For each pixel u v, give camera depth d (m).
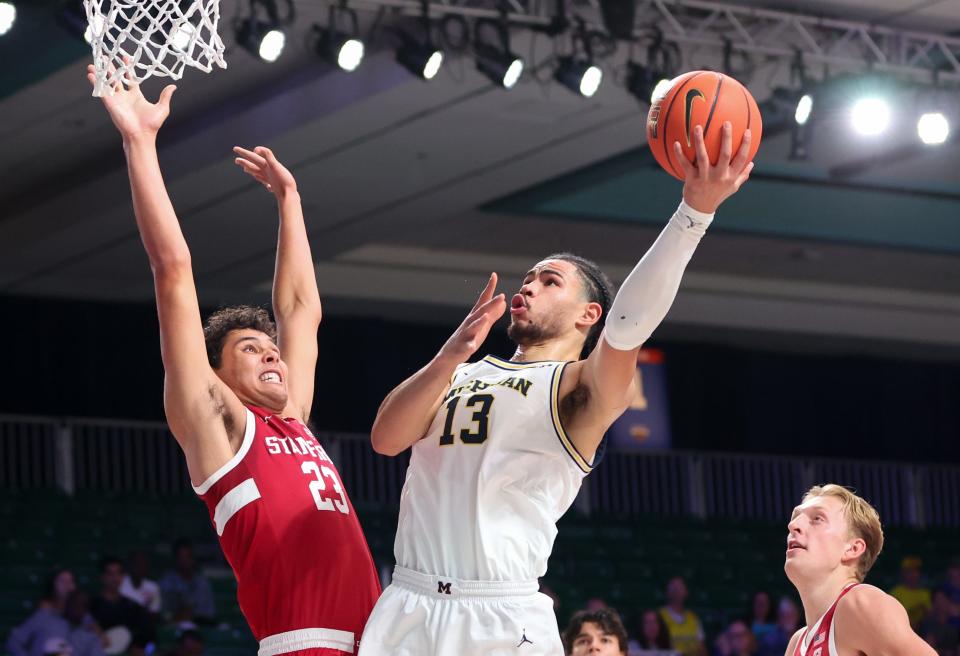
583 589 12.45
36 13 8.69
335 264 14.34
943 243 14.37
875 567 14.41
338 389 14.75
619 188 12.95
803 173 12.79
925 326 16.77
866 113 10.02
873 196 13.69
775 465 15.35
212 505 3.46
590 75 9.20
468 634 3.13
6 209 12.21
